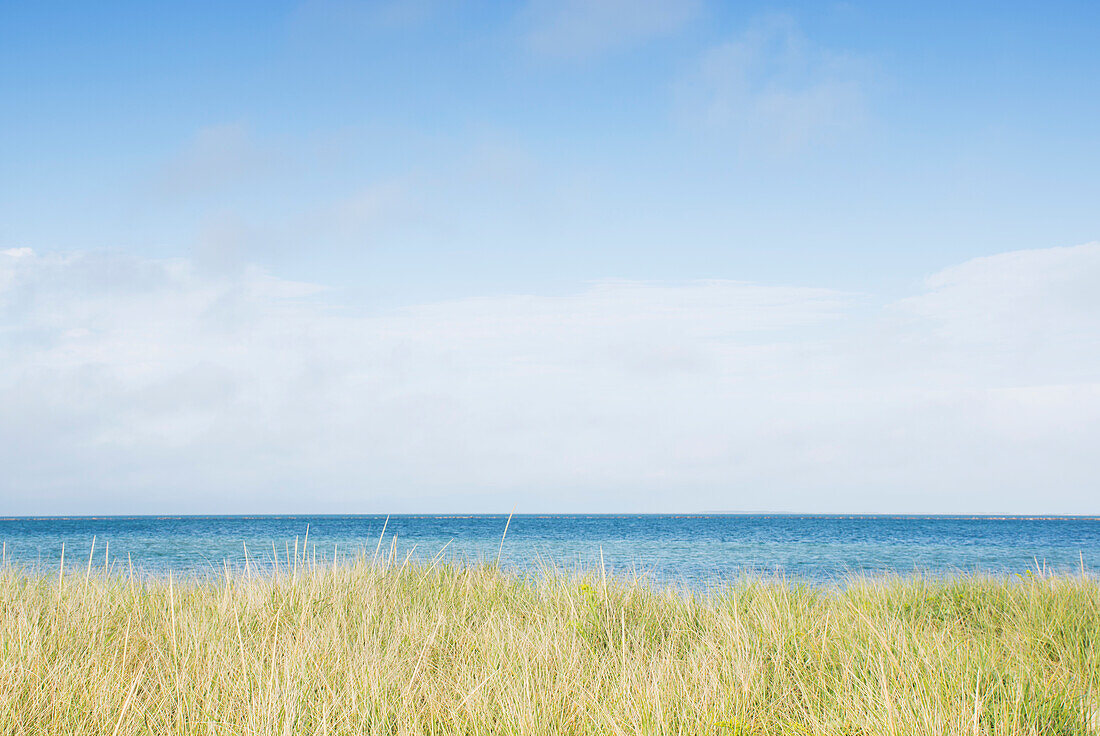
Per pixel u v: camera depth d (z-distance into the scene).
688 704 4.10
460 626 6.21
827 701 4.34
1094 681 4.91
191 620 5.73
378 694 4.17
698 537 44.62
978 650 4.97
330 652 5.00
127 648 5.28
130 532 48.91
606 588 6.79
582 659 5.12
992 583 8.55
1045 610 6.95
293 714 3.79
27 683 4.21
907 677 4.40
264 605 6.23
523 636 5.43
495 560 9.40
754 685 4.52
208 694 4.20
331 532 49.59
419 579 8.14
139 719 3.88
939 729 3.63
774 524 91.56
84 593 6.82
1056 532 60.88
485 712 4.07
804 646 5.41
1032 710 3.94
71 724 3.78
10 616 5.52
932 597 7.71
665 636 6.17
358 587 7.23
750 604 6.94
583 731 3.96
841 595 8.24
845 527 75.31
